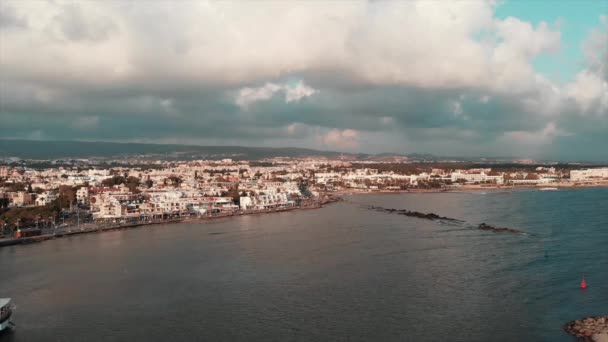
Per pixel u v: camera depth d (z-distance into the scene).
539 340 119.56
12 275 190.62
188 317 141.00
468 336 123.38
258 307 148.00
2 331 133.00
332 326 132.12
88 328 134.38
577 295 150.88
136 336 128.75
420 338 123.25
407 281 171.00
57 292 166.50
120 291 166.62
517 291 156.38
